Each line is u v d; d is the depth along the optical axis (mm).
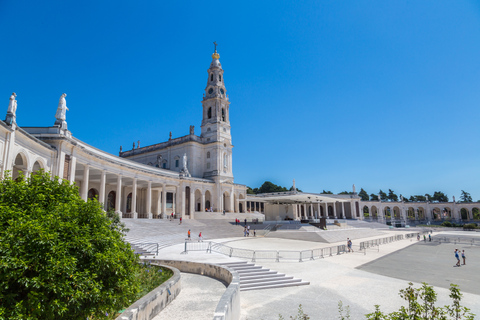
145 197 66750
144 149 88500
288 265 26453
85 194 37875
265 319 13820
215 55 87062
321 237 47438
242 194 84500
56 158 30406
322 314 14562
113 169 45219
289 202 69375
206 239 43062
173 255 26797
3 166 21219
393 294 18203
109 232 10383
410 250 41219
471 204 118562
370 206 117938
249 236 51062
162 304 13125
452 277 23578
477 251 41094
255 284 19547
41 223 8250
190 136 78688
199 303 14102
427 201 125500
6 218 8234
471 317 7367
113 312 10203
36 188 10211
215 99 82688
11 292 7340
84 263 8898
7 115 22109
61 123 31969
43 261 7602
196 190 70875
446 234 77125
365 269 26234
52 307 7461
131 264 10820
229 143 82562
